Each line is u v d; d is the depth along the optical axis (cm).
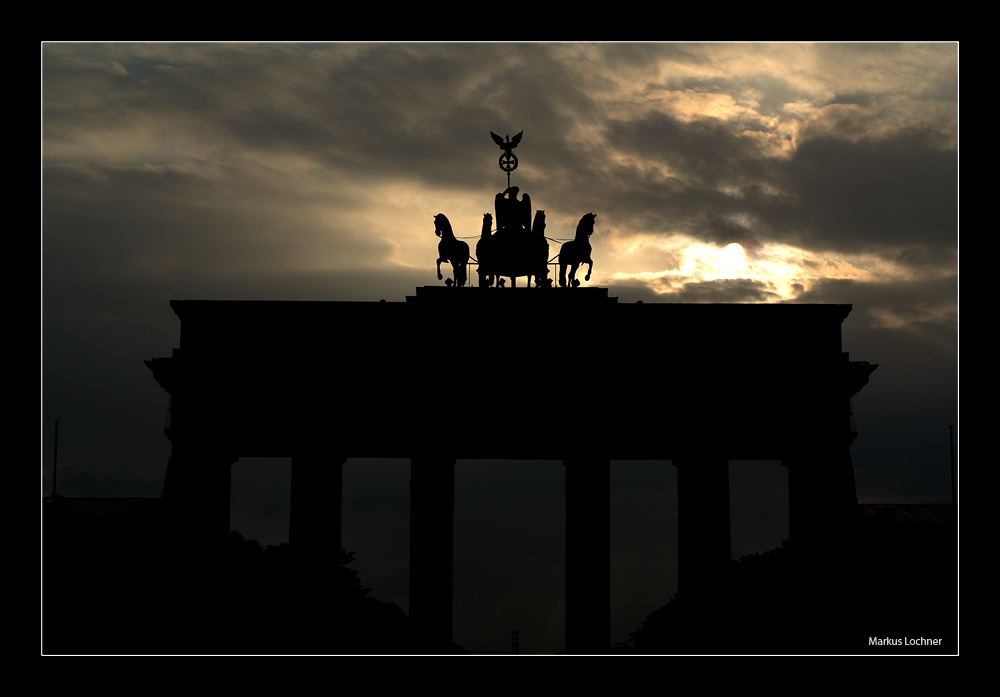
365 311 8400
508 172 8775
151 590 8081
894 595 8344
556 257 8700
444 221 8656
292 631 8025
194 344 8406
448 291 8444
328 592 8150
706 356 8388
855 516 8250
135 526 8431
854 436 8356
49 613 7875
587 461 8294
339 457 8319
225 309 8412
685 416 8350
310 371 8381
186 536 8144
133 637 7900
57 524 8312
